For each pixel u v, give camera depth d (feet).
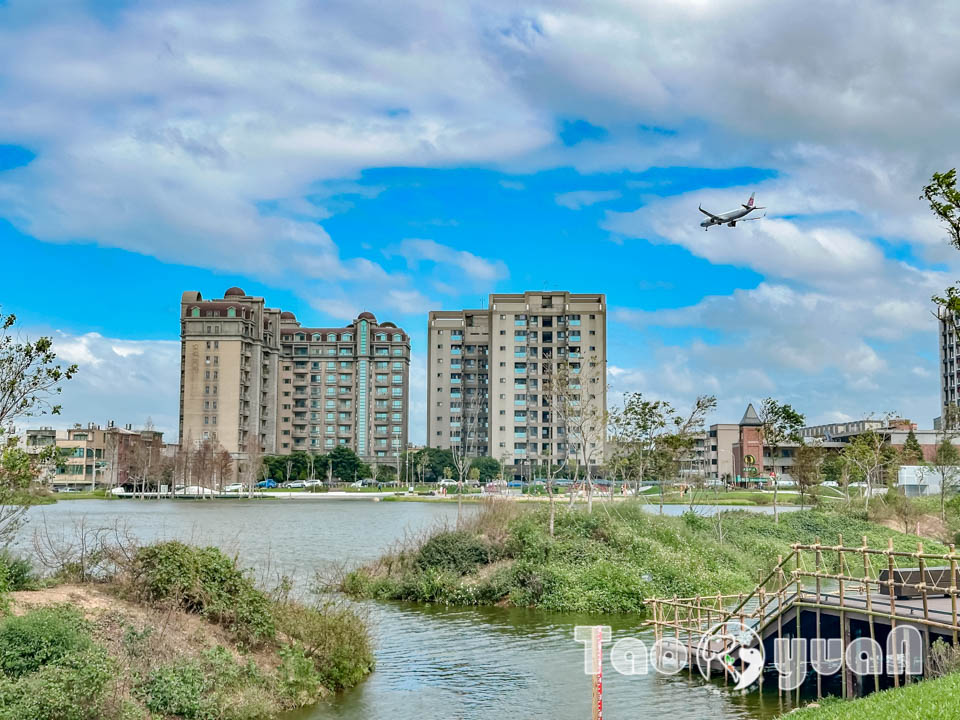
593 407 226.79
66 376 77.61
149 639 66.08
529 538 141.08
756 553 161.38
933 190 77.15
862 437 275.18
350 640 81.97
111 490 518.37
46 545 93.61
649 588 124.26
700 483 267.80
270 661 73.61
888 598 82.43
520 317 599.16
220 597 75.61
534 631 106.93
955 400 631.56
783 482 493.36
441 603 127.75
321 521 289.12
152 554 75.25
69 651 56.75
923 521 211.00
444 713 71.15
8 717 49.03
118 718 55.62
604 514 160.45
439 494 489.26
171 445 615.16
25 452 76.13
